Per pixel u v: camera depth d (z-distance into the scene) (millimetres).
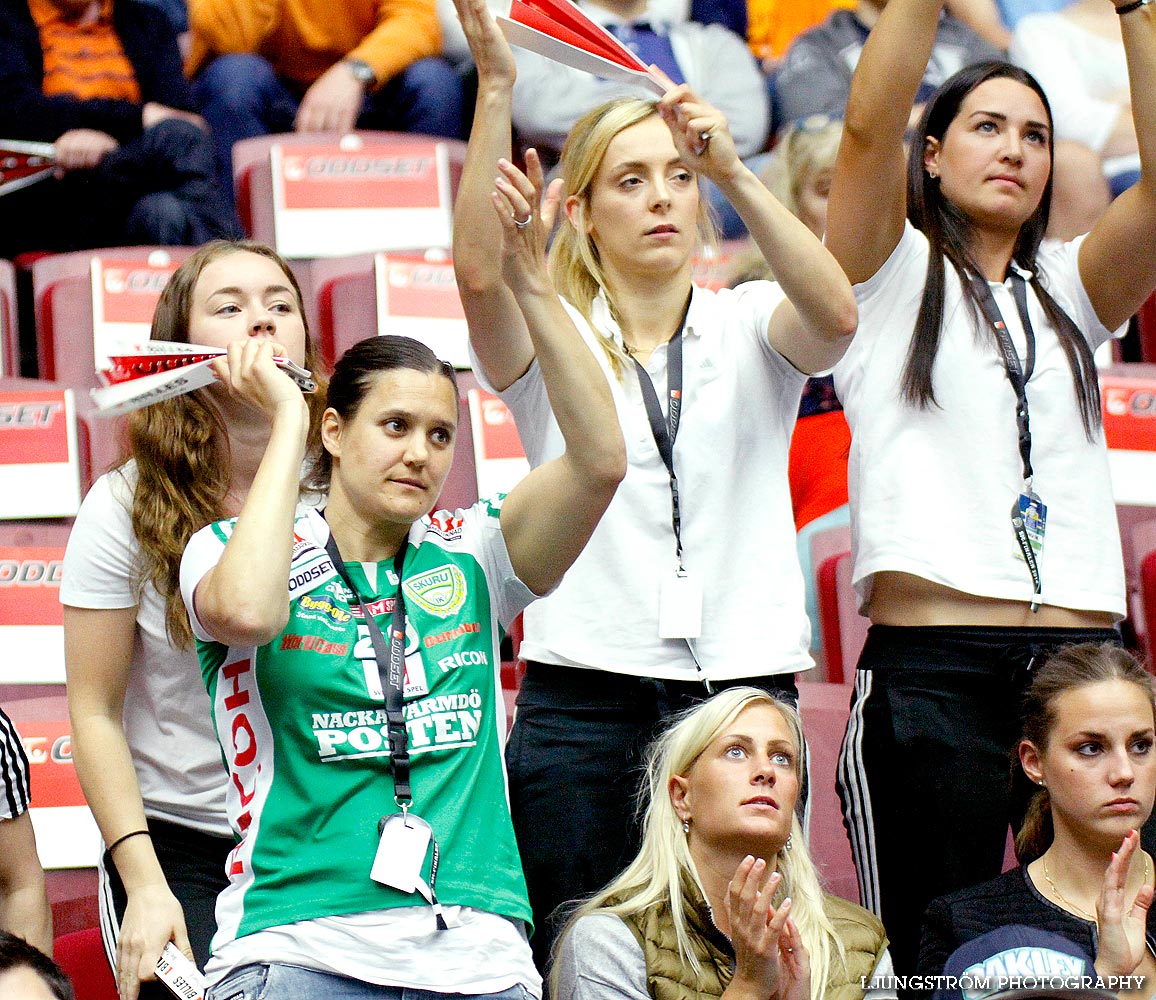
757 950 8453
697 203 10797
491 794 8273
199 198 18828
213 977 7859
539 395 10336
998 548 10328
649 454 10227
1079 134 20875
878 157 10359
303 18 20953
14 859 9273
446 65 21000
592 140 10727
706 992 9016
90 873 12680
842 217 10648
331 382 8789
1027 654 10266
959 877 10234
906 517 10430
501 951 7930
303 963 7668
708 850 9383
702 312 10641
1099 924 8922
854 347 10922
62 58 19609
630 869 9461
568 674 10086
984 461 10445
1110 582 10508
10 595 14055
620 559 10086
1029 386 10641
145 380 8297
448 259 17125
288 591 8039
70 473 15289
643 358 10562
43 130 19031
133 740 9758
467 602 8531
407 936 7734
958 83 11094
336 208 18391
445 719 8203
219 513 9711
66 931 12344
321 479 9828
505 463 15539
